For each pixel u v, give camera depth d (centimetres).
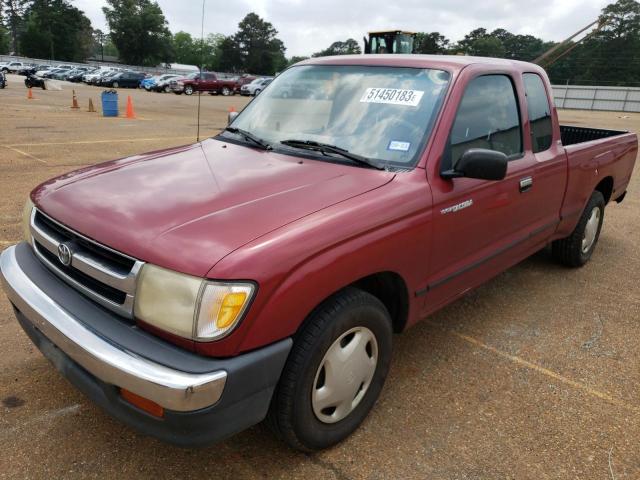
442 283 312
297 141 321
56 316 229
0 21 11606
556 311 432
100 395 221
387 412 296
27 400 290
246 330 206
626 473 258
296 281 216
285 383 229
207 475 246
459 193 304
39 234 262
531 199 384
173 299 203
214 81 4128
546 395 319
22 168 857
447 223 299
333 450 265
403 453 265
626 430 290
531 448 273
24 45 9969
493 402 309
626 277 511
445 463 259
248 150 326
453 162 307
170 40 7600
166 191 258
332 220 236
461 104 316
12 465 245
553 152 414
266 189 260
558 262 529
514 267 529
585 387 329
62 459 250
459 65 332
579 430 288
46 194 277
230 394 205
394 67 341
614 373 346
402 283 282
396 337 381
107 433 268
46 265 262
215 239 213
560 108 4688
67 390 299
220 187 262
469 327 400
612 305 447
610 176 523
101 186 270
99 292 229
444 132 299
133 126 1597
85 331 218
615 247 604
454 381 329
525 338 387
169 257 207
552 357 362
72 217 245
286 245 216
